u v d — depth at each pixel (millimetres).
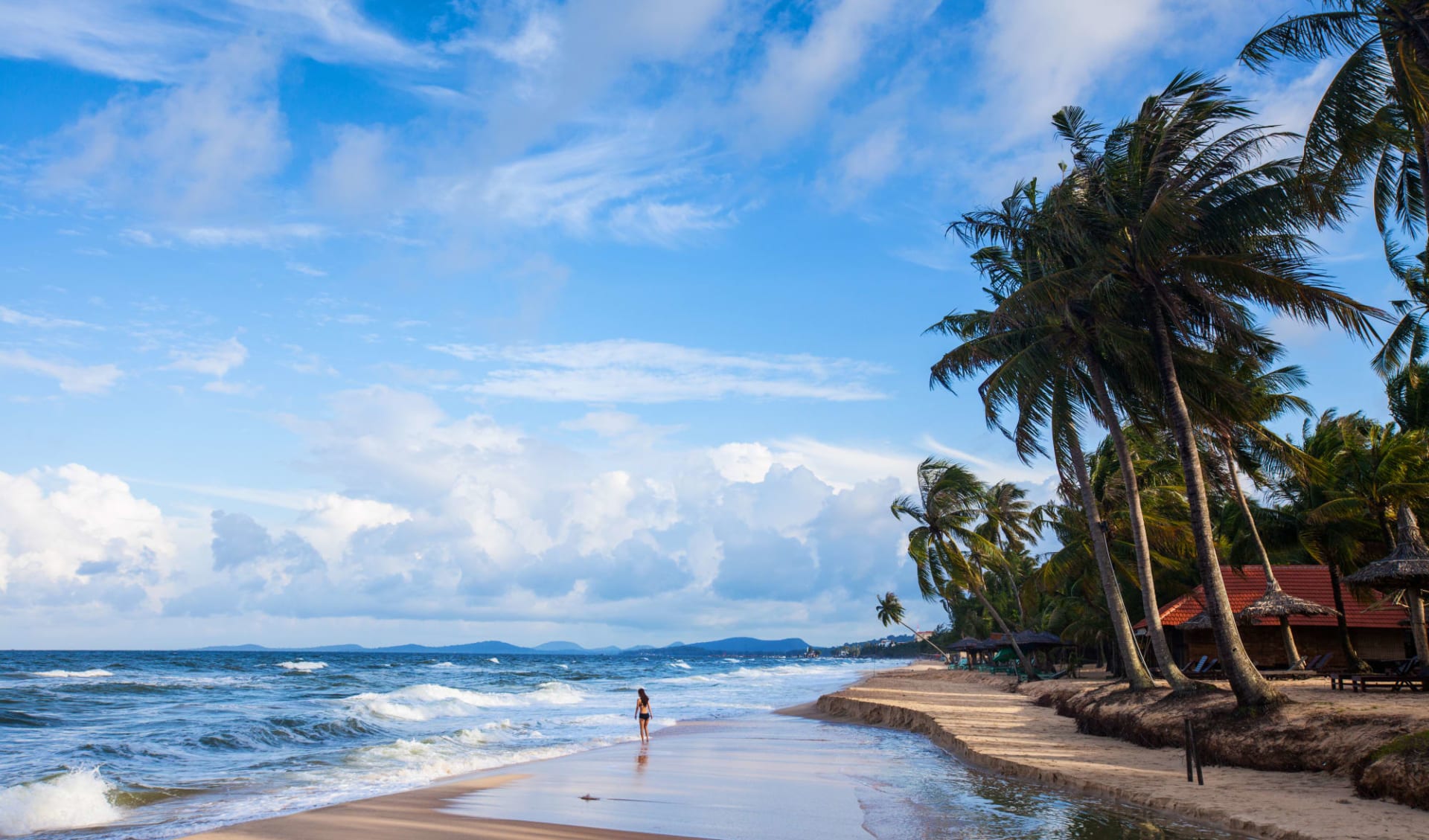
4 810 13219
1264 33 14680
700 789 16234
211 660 119500
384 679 66250
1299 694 20047
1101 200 19031
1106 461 35312
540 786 16547
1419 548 20672
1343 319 16781
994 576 71625
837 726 30562
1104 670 55188
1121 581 39594
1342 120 14305
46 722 29016
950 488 43969
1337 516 28578
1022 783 15992
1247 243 18406
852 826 12727
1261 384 30094
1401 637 32938
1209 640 34500
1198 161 18234
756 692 57281
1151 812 12797
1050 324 21406
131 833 12492
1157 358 18609
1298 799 12172
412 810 13750
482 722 33125
